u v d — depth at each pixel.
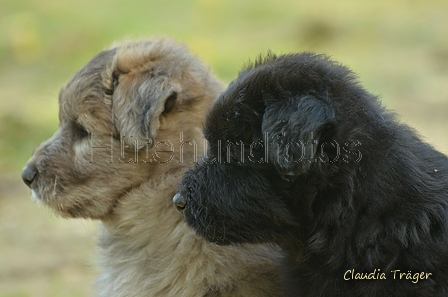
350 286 6.61
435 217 6.46
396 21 25.44
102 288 8.38
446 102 18.00
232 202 6.66
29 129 17.25
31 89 20.39
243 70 7.16
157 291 7.81
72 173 8.09
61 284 10.80
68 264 11.59
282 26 25.48
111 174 7.96
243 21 26.30
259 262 7.55
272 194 6.56
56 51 23.48
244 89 6.62
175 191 7.76
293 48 22.91
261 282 7.56
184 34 24.50
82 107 8.01
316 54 7.22
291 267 7.10
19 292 10.47
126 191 8.02
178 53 8.30
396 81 19.64
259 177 6.57
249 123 6.56
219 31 25.16
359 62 21.55
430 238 6.42
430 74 20.31
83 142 8.08
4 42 24.44
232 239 6.82
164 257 7.80
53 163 8.15
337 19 25.70
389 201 6.46
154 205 7.86
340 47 23.14
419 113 17.11
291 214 6.62
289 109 6.12
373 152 6.47
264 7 27.73
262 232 6.73
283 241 6.83
